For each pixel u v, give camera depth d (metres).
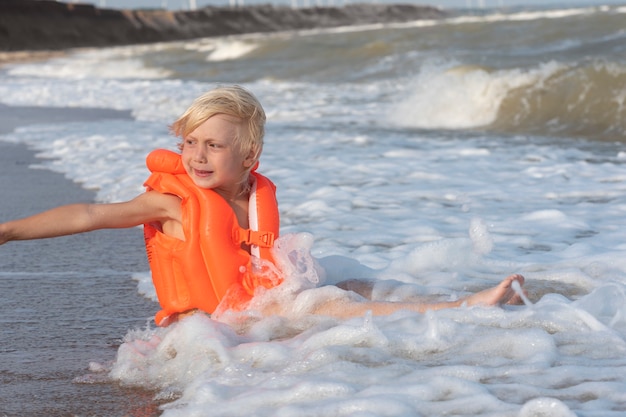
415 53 45.62
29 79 55.44
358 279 7.07
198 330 5.68
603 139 19.17
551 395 4.59
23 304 7.28
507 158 15.88
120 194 12.48
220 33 182.62
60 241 9.90
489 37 49.56
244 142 6.19
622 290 6.41
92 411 4.78
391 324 5.88
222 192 6.37
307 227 10.05
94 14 149.12
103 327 6.61
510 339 5.47
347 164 15.23
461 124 22.77
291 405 4.46
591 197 11.83
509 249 8.82
